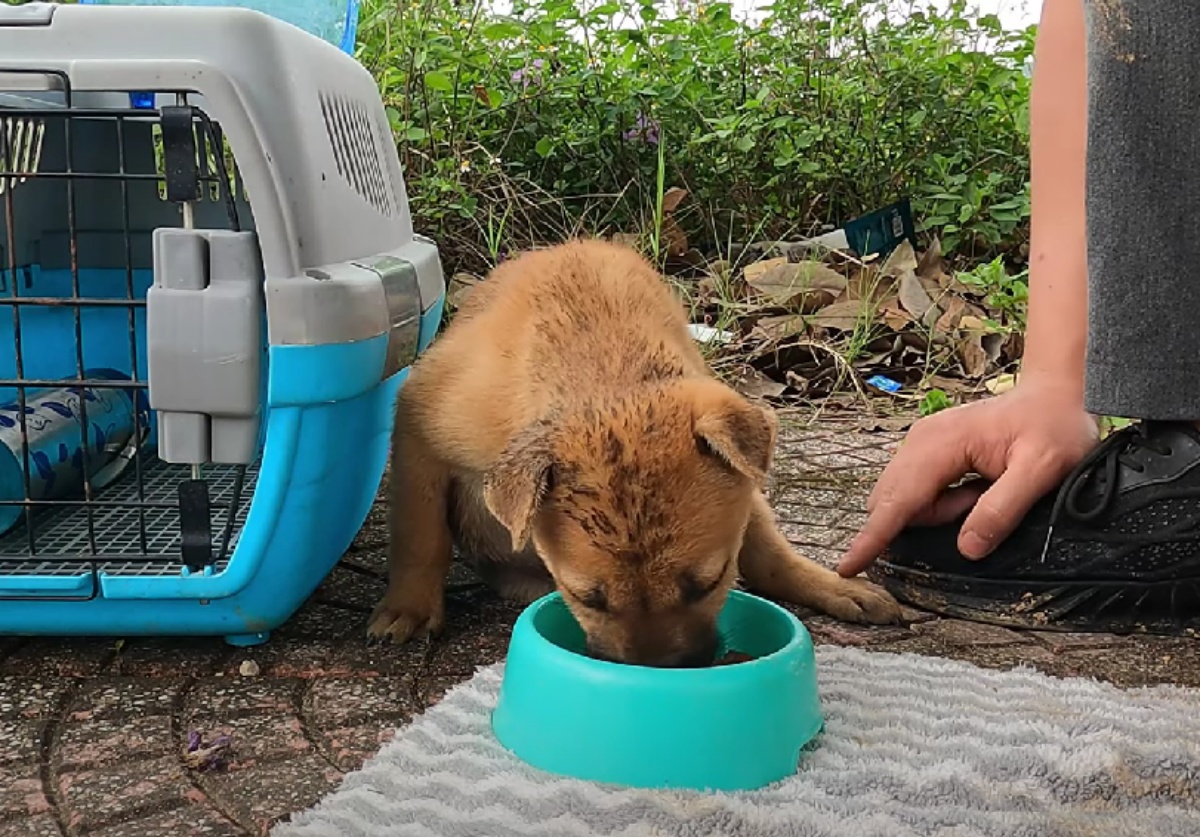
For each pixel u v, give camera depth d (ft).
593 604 1.56
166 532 1.94
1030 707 1.47
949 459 1.83
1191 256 1.65
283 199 1.58
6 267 2.25
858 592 1.86
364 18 4.09
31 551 1.69
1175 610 1.76
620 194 4.21
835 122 4.80
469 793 1.26
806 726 1.33
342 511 1.79
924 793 1.26
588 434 1.58
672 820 1.20
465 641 1.77
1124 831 1.20
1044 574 1.78
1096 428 1.85
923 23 5.12
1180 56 1.63
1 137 2.16
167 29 1.57
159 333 1.56
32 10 1.57
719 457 1.58
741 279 3.95
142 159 2.45
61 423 2.06
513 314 1.93
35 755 1.38
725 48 4.88
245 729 1.45
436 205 3.90
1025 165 4.79
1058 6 1.92
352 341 1.61
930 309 3.67
